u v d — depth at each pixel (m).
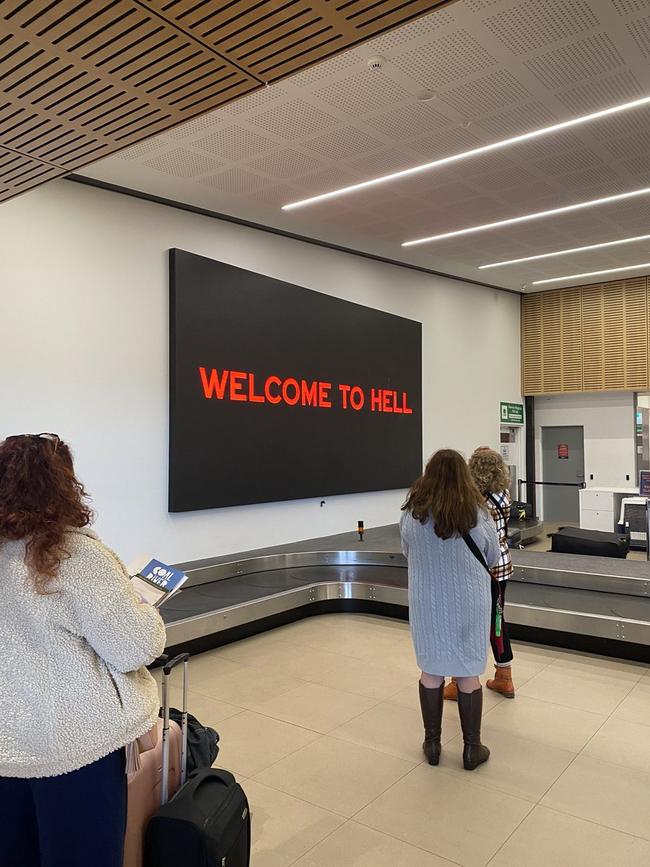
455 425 9.98
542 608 4.68
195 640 4.75
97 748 1.46
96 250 5.46
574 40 3.77
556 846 2.43
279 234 7.27
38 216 5.06
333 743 3.31
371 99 4.39
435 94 4.35
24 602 1.45
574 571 5.39
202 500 6.15
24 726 1.42
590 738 3.34
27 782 1.53
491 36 3.71
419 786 2.88
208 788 1.94
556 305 11.22
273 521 7.05
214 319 6.30
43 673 1.44
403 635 5.21
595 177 5.87
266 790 2.85
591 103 4.50
